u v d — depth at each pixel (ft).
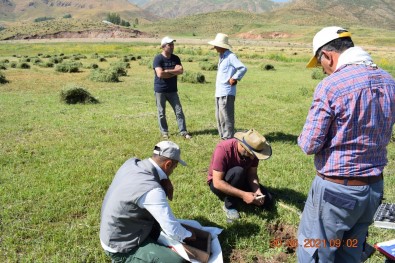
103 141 25.05
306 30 513.45
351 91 8.10
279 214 15.11
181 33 615.57
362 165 8.48
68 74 70.33
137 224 10.91
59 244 13.02
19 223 14.35
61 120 31.27
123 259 11.12
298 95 45.85
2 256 12.36
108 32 455.22
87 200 16.33
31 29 456.86
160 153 11.23
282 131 28.73
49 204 15.84
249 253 12.78
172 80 25.41
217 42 23.35
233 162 14.90
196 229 12.88
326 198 8.89
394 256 11.82
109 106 37.99
